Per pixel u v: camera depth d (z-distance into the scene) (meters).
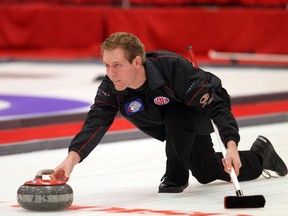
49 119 22.17
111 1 46.78
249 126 20.84
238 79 34.38
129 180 13.46
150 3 45.62
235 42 42.78
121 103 11.37
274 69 39.50
